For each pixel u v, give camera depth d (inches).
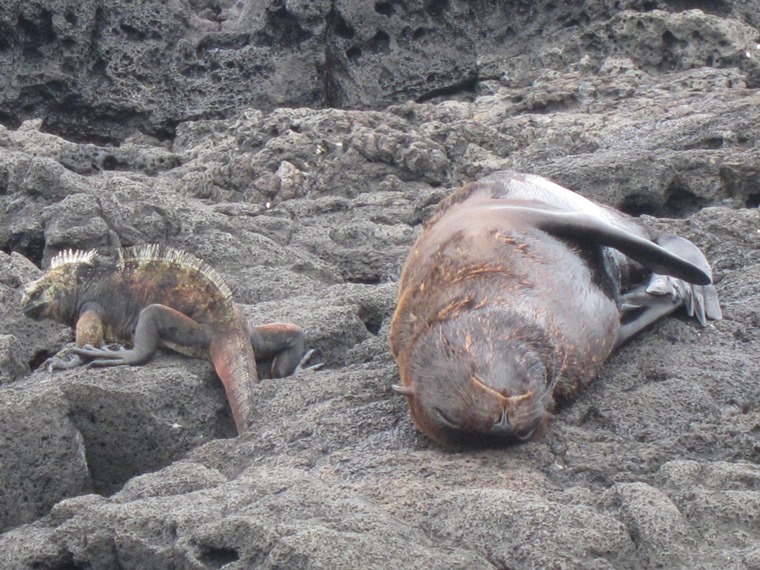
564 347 293.4
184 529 254.5
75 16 737.6
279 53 752.3
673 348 327.3
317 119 620.4
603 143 563.5
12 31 735.7
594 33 699.4
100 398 339.9
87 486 337.4
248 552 238.2
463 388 271.0
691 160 475.2
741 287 358.6
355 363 368.8
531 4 748.0
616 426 295.6
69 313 378.0
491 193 348.8
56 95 741.3
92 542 265.7
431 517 249.9
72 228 481.7
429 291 301.6
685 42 678.5
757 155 472.1
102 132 749.3
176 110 745.0
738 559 227.3
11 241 506.3
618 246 313.6
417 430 297.0
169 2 757.9
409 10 752.3
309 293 439.2
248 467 304.5
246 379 346.6
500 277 297.0
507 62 731.4
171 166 645.3
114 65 743.1
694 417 296.8
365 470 278.4
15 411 327.9
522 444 282.0
